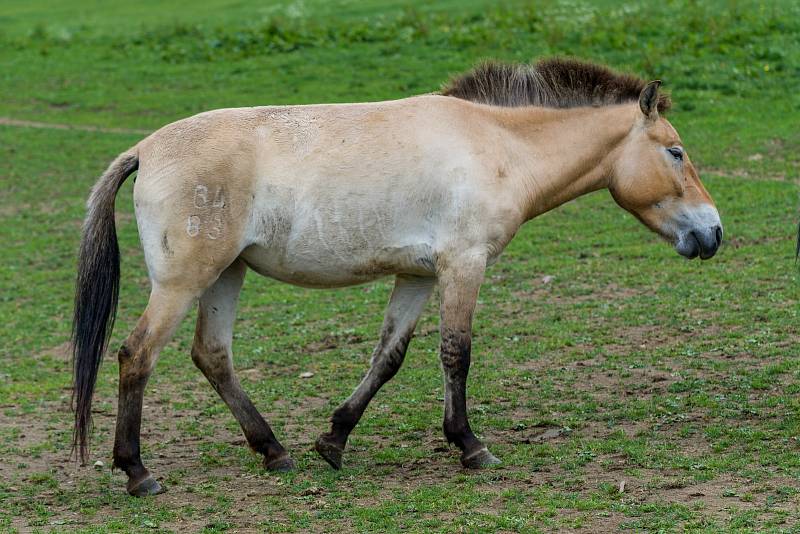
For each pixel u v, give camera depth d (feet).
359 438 34.63
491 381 39.70
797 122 77.71
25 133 93.71
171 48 120.47
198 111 96.94
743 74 89.71
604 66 32.86
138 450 29.53
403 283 32.27
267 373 43.16
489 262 31.55
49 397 40.86
